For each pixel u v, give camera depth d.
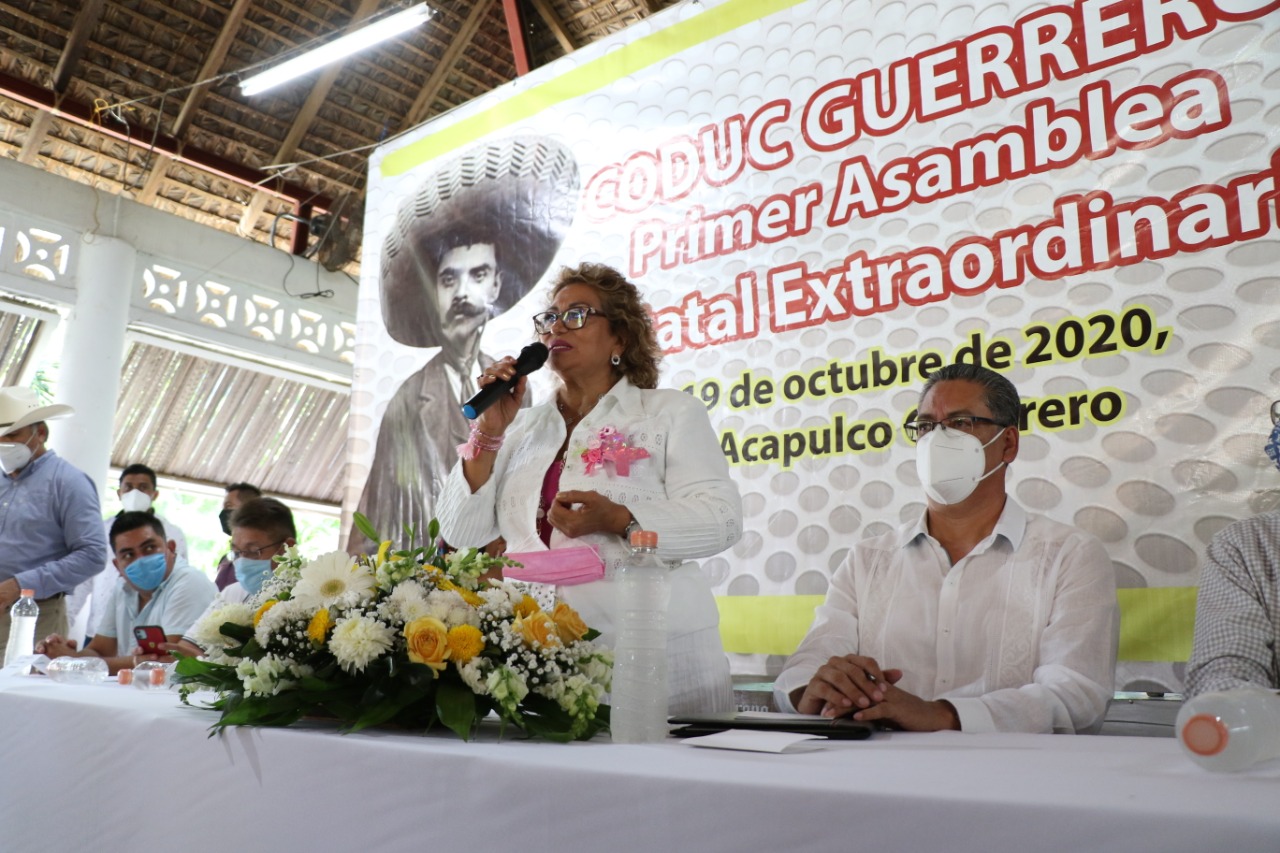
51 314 5.56
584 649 1.25
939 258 2.49
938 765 0.85
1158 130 2.23
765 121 2.86
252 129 5.64
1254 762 0.79
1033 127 2.40
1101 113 2.31
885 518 2.48
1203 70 2.19
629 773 0.79
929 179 2.54
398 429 3.55
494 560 1.33
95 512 3.81
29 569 3.71
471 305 3.46
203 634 1.28
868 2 2.71
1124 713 2.11
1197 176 2.17
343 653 1.14
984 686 1.83
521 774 0.86
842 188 2.68
